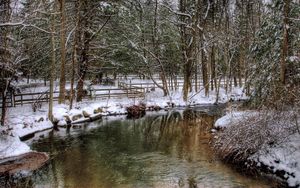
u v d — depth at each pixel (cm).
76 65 2894
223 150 1566
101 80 4172
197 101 3547
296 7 1881
